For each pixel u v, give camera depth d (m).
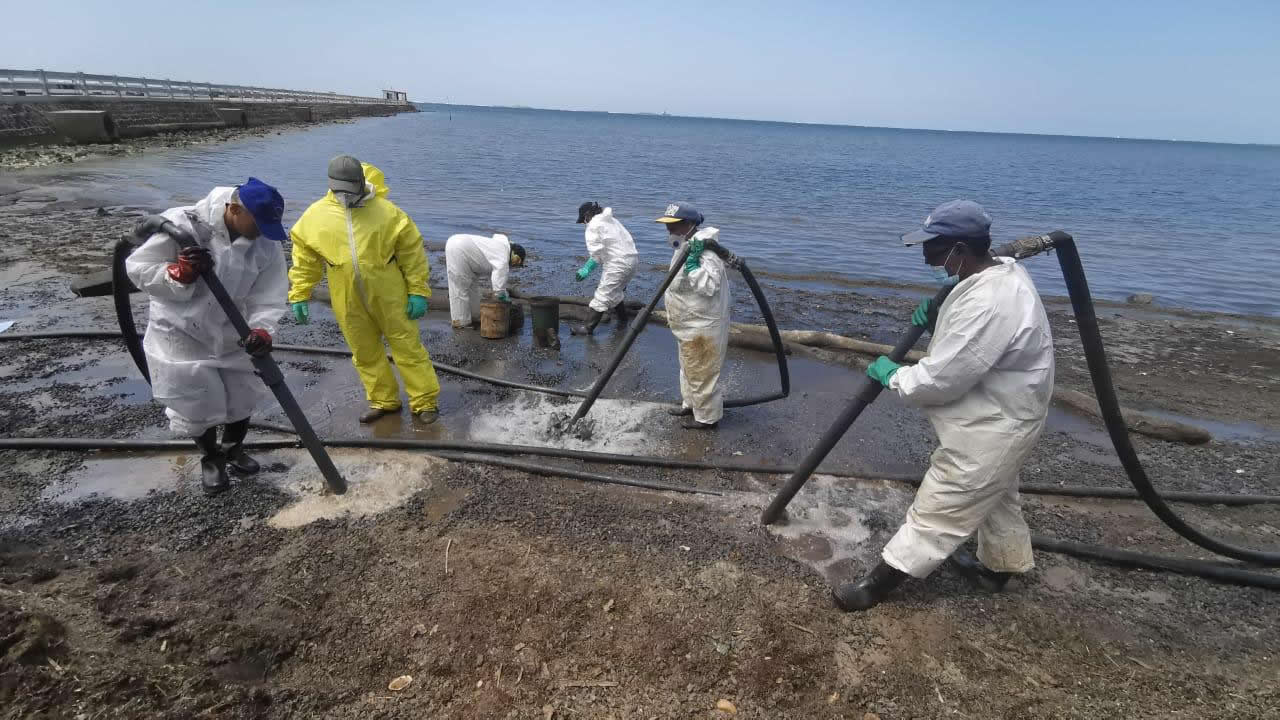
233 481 4.07
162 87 36.56
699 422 5.21
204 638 2.74
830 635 3.03
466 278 7.41
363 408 5.29
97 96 27.73
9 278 8.20
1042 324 2.75
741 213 20.08
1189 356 8.06
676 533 3.72
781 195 25.83
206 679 2.52
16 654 2.43
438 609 3.00
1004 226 19.97
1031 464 4.99
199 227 3.50
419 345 4.96
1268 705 2.78
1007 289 2.73
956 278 2.99
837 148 88.38
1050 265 14.30
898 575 3.12
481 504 3.91
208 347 3.72
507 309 7.33
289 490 4.00
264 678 2.64
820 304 9.67
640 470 4.54
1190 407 6.41
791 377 6.61
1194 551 3.94
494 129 84.81
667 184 27.83
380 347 4.95
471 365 6.51
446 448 4.60
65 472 4.11
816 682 2.76
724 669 2.79
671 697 2.64
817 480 4.50
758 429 5.34
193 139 31.22
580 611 3.04
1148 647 3.12
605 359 6.88
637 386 6.18
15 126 22.09
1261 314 10.81
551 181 26.28
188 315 3.56
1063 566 3.71
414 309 4.79
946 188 33.03
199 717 2.36
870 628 3.10
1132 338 8.80
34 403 5.01
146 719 2.32
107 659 2.56
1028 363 2.77
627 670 2.75
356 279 4.48
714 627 3.01
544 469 4.36
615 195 22.69
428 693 2.59
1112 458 5.18
